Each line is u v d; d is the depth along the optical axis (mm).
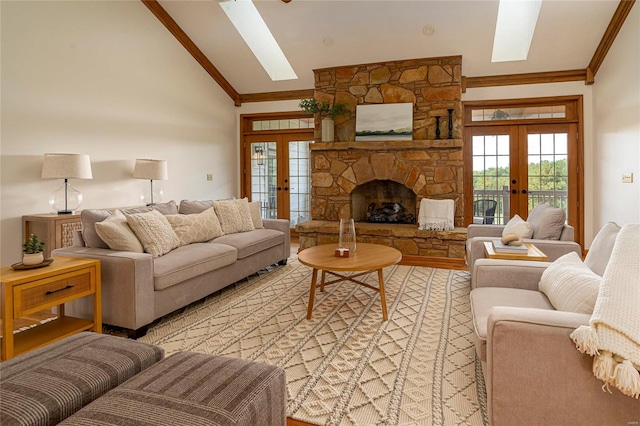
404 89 5570
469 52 5258
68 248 2951
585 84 5352
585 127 5391
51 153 3959
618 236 1517
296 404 1861
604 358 1268
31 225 3693
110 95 4574
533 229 3396
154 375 1272
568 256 2107
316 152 5988
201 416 1069
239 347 2518
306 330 2795
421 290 3732
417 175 5484
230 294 3666
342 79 5863
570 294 1683
